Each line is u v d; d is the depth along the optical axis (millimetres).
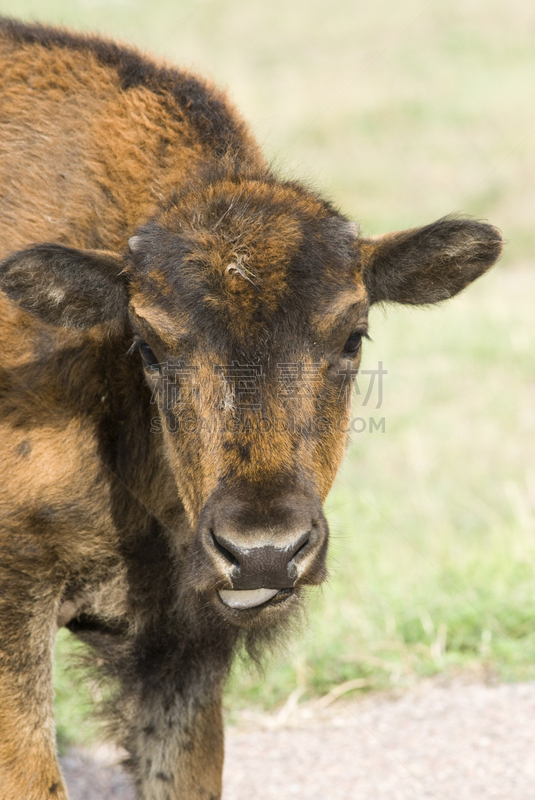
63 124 16000
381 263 15406
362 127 76875
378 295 15781
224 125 16547
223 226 13664
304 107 79438
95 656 16609
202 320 13117
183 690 16156
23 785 14516
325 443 13664
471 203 62781
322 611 22625
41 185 15688
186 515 15555
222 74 85562
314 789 17969
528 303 49469
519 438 36406
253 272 13180
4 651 14758
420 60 93438
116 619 15922
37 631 15000
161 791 16344
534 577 23781
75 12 93250
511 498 30219
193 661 16031
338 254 13875
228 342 12977
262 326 12992
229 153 15867
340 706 20609
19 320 15062
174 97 16328
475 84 86812
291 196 14359
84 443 14953
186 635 15891
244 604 12602
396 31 103625
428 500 30641
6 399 14906
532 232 58031
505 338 45125
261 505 12117
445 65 92625
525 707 19781
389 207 61938
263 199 14062
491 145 72688
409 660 21484
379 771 18359
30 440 14828
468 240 15172
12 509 14734
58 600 15312
